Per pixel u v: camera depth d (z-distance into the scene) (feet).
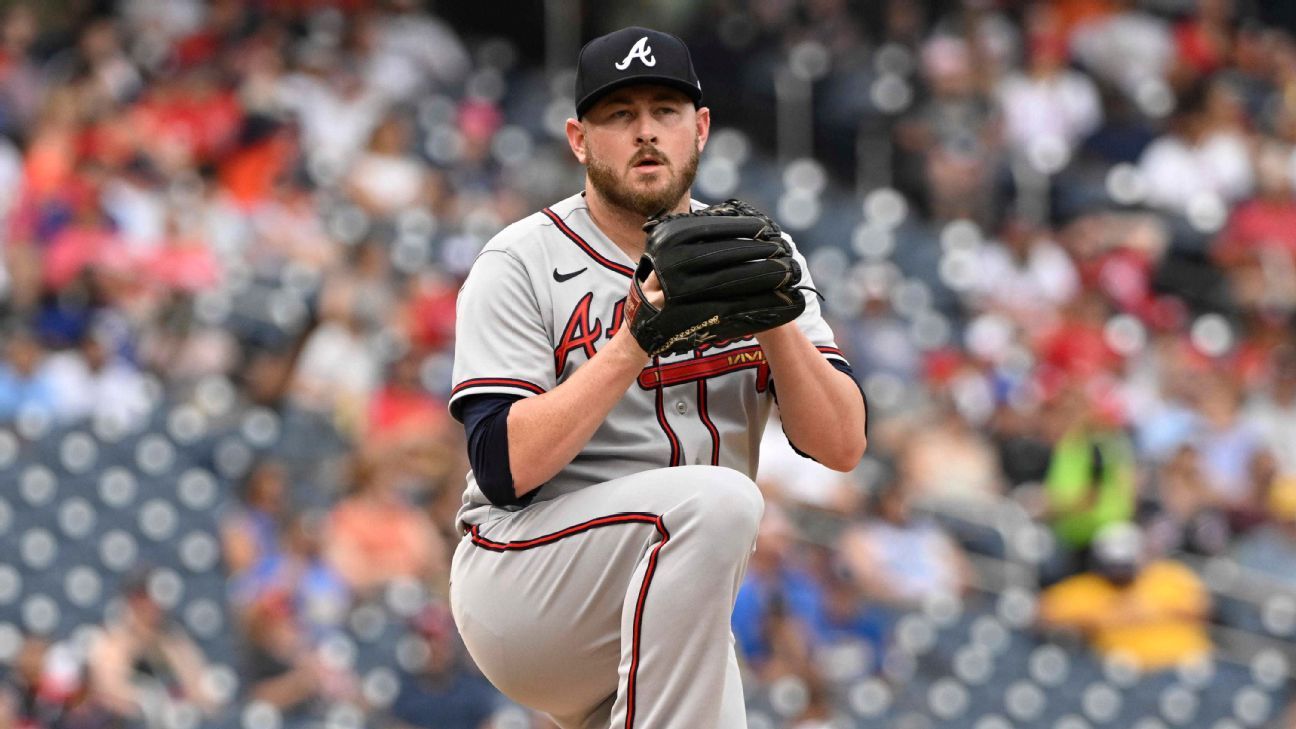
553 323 33.01
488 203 142.31
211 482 104.22
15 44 138.31
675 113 32.91
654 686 30.50
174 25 148.87
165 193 124.47
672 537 30.50
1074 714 110.42
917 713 105.81
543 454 30.78
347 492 103.24
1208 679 113.80
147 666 89.86
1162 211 163.94
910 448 123.44
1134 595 114.32
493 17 175.22
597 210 33.81
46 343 110.32
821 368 32.42
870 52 170.81
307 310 118.52
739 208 30.96
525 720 94.02
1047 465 123.13
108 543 99.91
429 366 118.52
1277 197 167.94
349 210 134.21
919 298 149.28
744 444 33.83
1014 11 177.58
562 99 166.09
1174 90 176.24
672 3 170.91
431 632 96.68
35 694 86.02
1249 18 189.78
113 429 104.78
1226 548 123.24
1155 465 129.49
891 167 164.66
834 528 111.45
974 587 114.93
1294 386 144.05
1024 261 153.79
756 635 100.37
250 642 92.43
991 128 165.58
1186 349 152.05
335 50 153.69
